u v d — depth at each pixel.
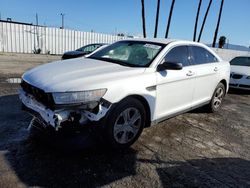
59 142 3.48
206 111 6.02
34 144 3.69
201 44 5.46
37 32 24.27
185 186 3.01
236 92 9.41
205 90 5.38
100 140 3.55
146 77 3.84
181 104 4.70
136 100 3.73
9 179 2.88
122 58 4.44
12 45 23.02
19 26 23.09
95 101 3.24
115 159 3.48
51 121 3.14
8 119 4.62
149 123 4.08
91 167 3.24
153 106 4.01
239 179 3.25
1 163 3.18
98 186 2.88
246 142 4.48
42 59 18.16
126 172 3.20
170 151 3.87
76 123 3.29
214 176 3.27
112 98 3.38
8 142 3.72
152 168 3.34
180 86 4.52
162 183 3.03
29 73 3.77
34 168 3.12
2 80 8.27
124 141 3.73
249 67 9.58
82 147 3.40
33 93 3.41
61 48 26.03
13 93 6.52
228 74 6.17
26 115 4.86
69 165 3.24
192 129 4.88
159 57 4.21
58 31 25.50
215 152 3.98
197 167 3.47
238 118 5.88
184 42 4.91
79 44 27.08
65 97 3.11
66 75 3.45
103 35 28.39
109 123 3.44
